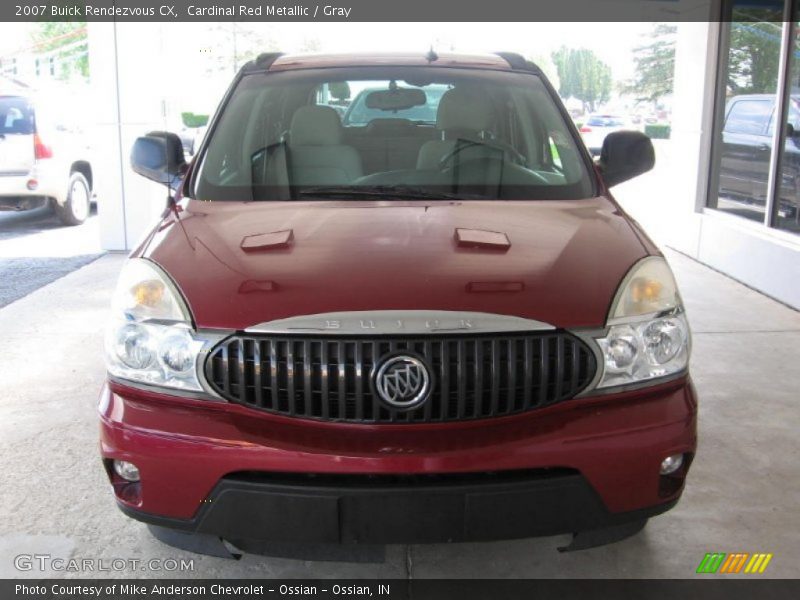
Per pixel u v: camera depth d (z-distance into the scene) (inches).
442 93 143.1
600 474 90.4
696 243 317.7
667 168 354.6
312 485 88.0
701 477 137.3
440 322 89.2
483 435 89.4
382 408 89.1
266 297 92.8
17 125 374.3
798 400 171.3
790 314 238.1
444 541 89.7
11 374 185.9
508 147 137.9
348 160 132.5
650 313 96.7
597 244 106.0
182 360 92.5
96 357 197.9
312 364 89.4
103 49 312.7
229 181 129.2
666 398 95.7
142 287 98.0
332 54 156.3
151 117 321.7
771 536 119.3
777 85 263.3
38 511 125.3
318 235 106.5
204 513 90.9
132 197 328.2
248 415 91.5
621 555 114.3
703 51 313.0
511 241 105.1
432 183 128.4
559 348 91.4
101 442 95.6
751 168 283.7
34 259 316.2
